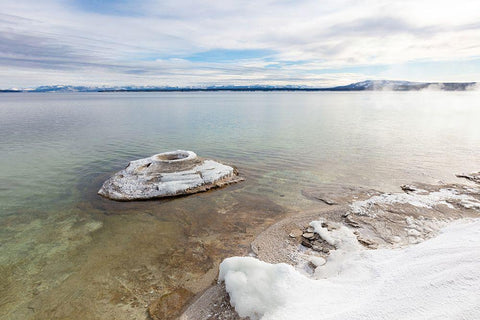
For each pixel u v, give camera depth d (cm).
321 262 1103
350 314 761
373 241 1252
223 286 995
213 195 1884
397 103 12175
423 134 3981
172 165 2267
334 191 1922
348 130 4422
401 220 1434
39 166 2527
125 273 1090
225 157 2830
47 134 4144
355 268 1008
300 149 3142
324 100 15900
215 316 863
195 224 1491
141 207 1700
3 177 2227
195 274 1084
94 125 5128
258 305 860
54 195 1880
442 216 1463
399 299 785
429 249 1030
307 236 1315
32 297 962
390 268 962
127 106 10588
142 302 938
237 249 1256
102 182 2120
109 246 1281
